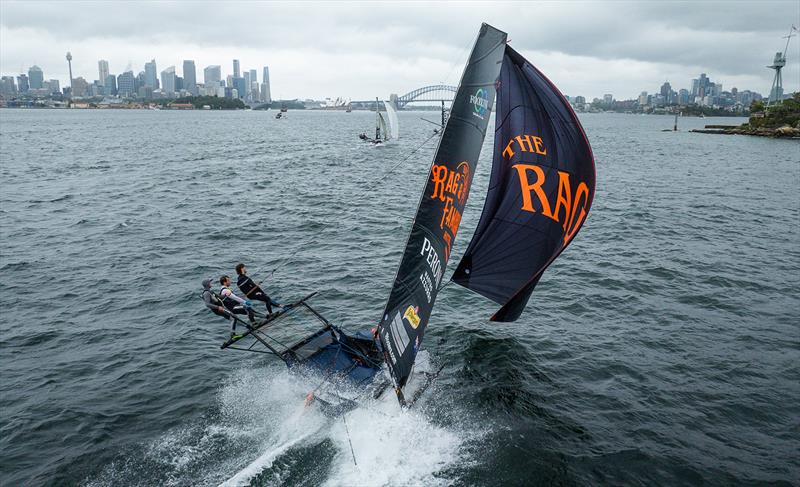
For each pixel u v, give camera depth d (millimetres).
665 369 19641
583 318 23703
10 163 71812
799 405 17531
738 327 22922
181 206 44594
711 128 192625
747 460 15062
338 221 39812
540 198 20188
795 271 29547
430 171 15039
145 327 23078
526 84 19969
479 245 21266
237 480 14188
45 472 14750
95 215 41438
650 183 58969
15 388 18625
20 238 35406
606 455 15172
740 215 42688
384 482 14016
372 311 24438
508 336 21906
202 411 17281
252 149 95125
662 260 31125
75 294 26422
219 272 29297
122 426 16609
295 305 19203
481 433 15938
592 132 185250
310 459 14828
